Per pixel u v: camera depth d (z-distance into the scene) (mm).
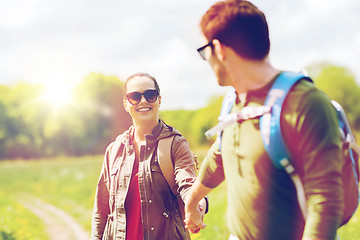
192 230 2410
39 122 88375
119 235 2941
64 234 11398
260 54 1643
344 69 72750
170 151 2965
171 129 3059
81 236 11172
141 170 2951
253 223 1688
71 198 19172
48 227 12359
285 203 1618
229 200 1827
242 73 1660
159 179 2938
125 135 3143
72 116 86312
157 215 2902
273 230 1657
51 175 31266
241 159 1678
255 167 1623
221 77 1734
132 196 2971
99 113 86000
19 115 90000
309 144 1493
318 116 1495
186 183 2818
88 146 85562
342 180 1524
